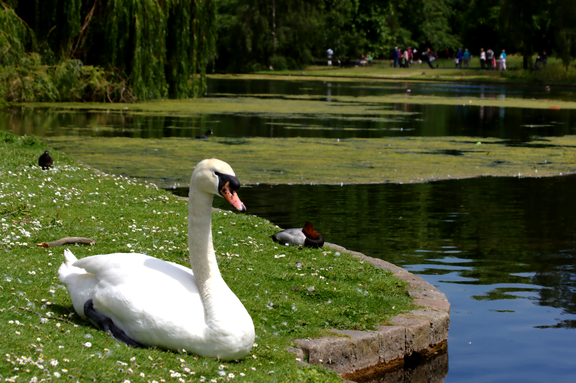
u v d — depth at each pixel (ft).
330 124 83.92
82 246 22.90
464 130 80.33
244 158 54.95
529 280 26.40
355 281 22.33
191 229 14.65
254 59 228.63
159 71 101.91
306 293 20.48
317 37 227.40
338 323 18.07
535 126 86.07
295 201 39.70
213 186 14.34
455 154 60.39
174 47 104.12
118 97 99.14
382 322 18.52
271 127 78.84
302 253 25.38
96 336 14.20
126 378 12.16
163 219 28.63
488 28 230.27
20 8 90.58
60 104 94.27
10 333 13.34
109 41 93.56
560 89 161.79
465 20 224.74
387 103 119.44
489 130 80.79
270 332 16.74
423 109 108.78
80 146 57.88
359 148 62.64
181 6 102.53
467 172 51.34
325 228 33.53
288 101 117.91
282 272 22.40
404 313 19.43
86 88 96.94
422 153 60.54
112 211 29.09
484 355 19.42
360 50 237.04
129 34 95.86
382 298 20.52
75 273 15.98
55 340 13.55
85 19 93.35
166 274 14.73
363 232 32.99
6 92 88.43
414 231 33.60
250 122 83.76
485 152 61.93
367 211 37.73
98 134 66.54
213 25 108.58
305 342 16.44
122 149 57.00
